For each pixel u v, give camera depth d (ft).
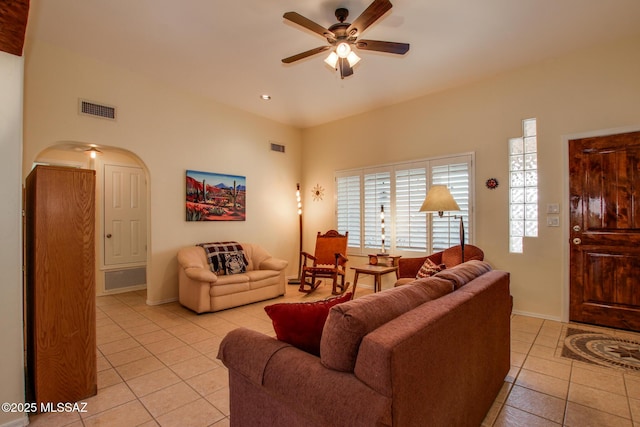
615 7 8.54
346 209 17.52
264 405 4.31
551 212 11.46
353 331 3.59
